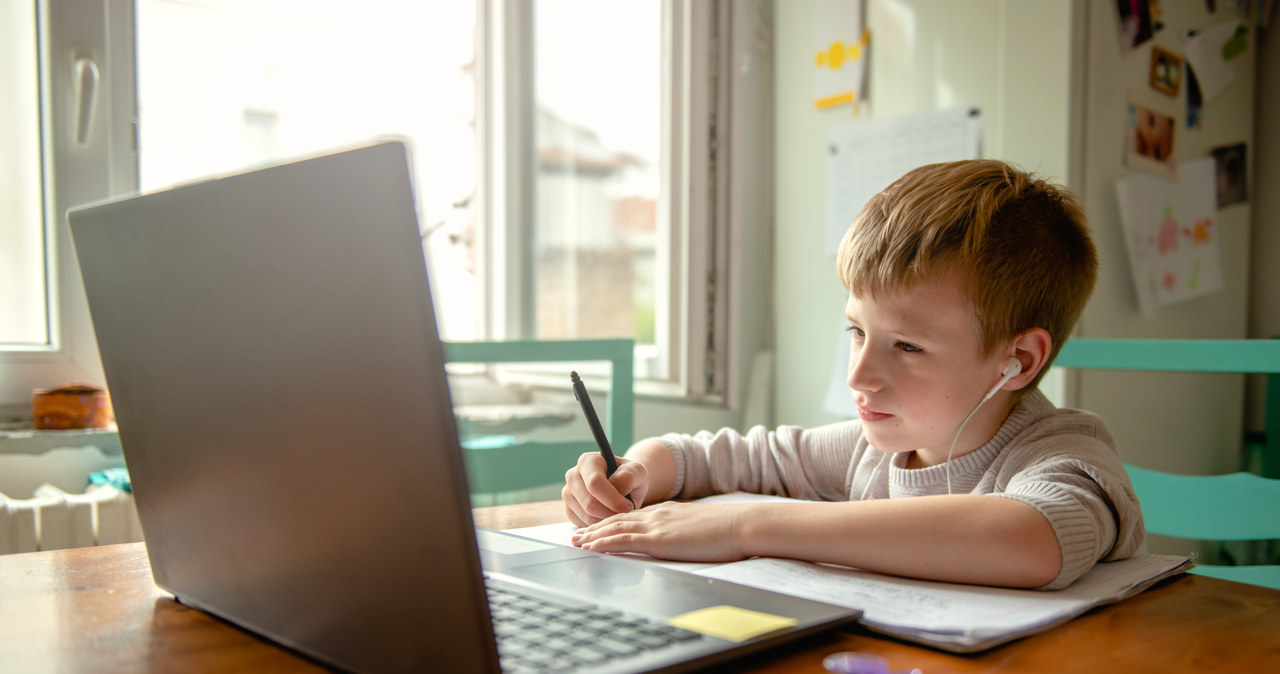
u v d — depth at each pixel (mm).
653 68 1925
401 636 352
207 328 410
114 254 467
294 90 2318
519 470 1231
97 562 643
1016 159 1470
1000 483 701
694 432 1945
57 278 1425
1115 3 1477
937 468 753
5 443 1280
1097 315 1471
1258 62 1985
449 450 313
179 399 446
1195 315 1753
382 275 315
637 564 563
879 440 744
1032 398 768
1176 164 1667
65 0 1401
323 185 328
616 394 1526
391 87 2188
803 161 1869
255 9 2197
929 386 702
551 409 1974
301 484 380
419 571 337
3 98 1397
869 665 407
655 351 1935
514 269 2045
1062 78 1407
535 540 649
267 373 381
